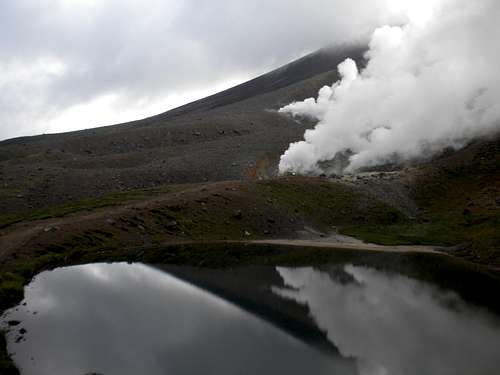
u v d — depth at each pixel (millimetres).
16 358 36781
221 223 112000
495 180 147125
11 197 138875
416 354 39000
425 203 147750
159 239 99688
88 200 134750
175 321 47312
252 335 43500
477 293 58375
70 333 43031
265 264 80625
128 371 35000
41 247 82750
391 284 64062
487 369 35438
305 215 126250
